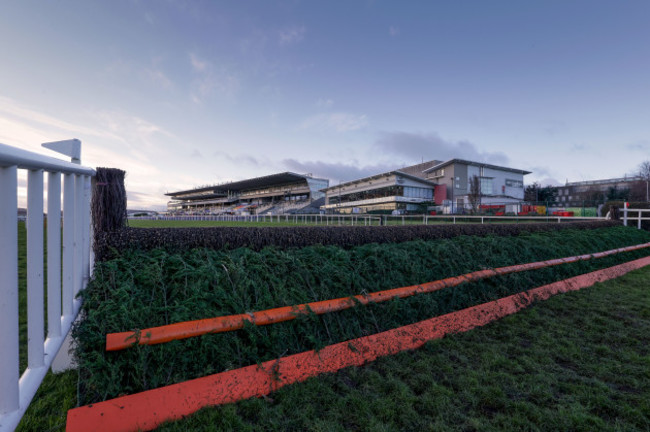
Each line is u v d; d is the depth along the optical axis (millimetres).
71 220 1898
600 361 2785
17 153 1102
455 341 3145
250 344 2332
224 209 91188
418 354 2883
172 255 2682
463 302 3818
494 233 5906
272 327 2463
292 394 2184
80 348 1794
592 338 3281
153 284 2324
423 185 57062
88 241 2303
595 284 5598
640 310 4168
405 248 4195
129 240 2561
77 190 2092
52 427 1828
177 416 1880
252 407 2033
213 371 2117
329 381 2371
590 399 2217
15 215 1217
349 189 67625
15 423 1196
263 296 2607
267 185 87125
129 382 1898
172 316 2125
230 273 2666
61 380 2299
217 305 2395
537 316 3891
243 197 94438
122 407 1770
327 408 2062
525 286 4645
